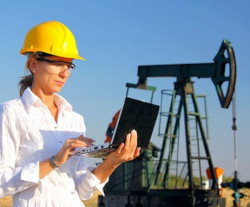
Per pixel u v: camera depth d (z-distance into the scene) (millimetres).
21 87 4785
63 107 4676
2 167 4301
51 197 4391
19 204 4367
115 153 4340
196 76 27047
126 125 4262
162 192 24766
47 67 4539
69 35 4699
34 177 4191
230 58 25094
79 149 4410
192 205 23766
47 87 4578
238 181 18938
